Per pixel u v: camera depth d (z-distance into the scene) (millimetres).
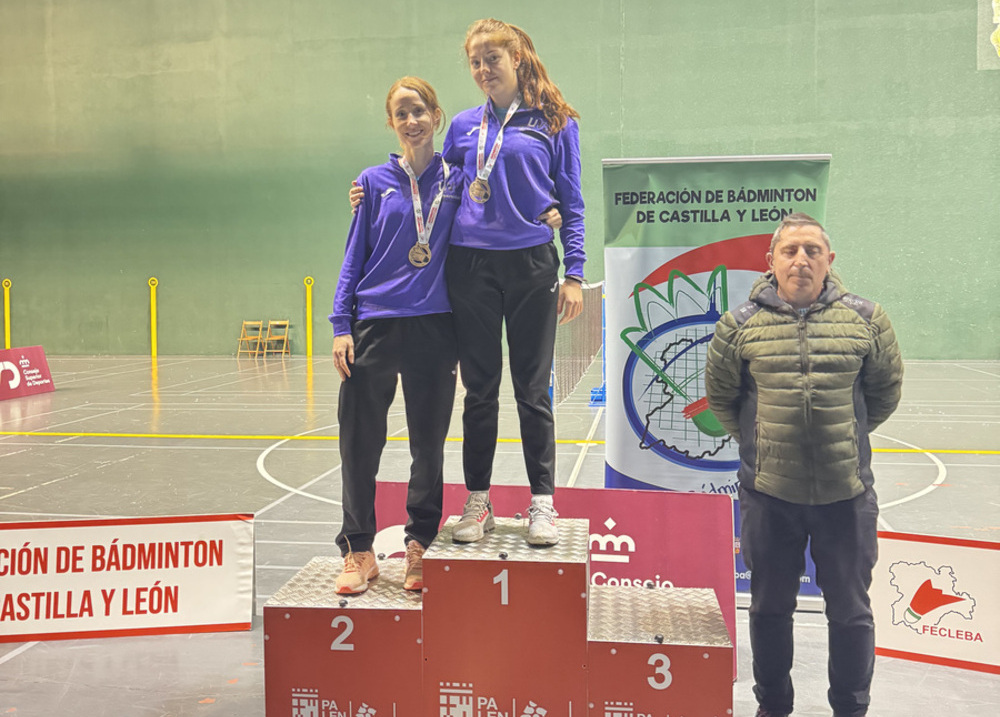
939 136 17141
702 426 4871
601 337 14047
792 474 3295
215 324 20453
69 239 20906
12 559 4633
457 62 18922
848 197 17516
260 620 4910
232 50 19719
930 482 7875
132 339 20859
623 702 3279
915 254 17406
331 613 3420
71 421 11758
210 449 9797
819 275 3316
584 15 18016
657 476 4945
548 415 3576
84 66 20359
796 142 17594
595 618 3564
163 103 20156
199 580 4770
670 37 17781
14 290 21250
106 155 20516
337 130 19547
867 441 3359
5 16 20484
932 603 4199
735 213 4773
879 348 3291
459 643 3314
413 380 3635
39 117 20688
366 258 3693
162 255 20516
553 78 18188
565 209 3596
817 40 17328
